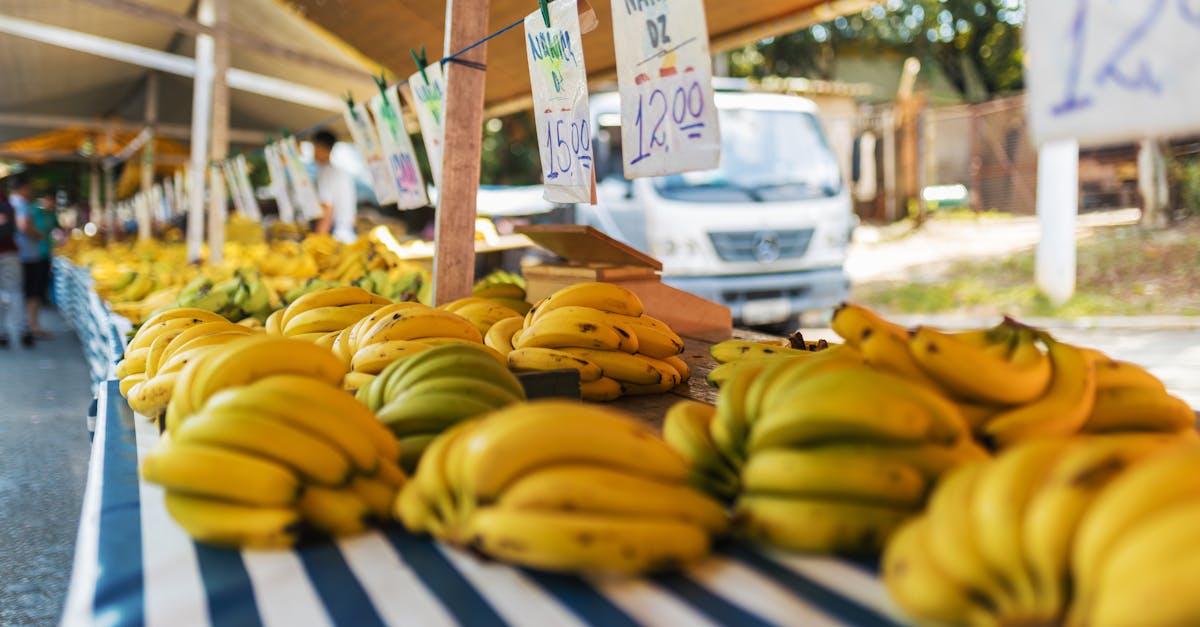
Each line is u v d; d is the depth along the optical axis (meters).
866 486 1.12
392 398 1.67
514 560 1.11
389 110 3.69
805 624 0.99
